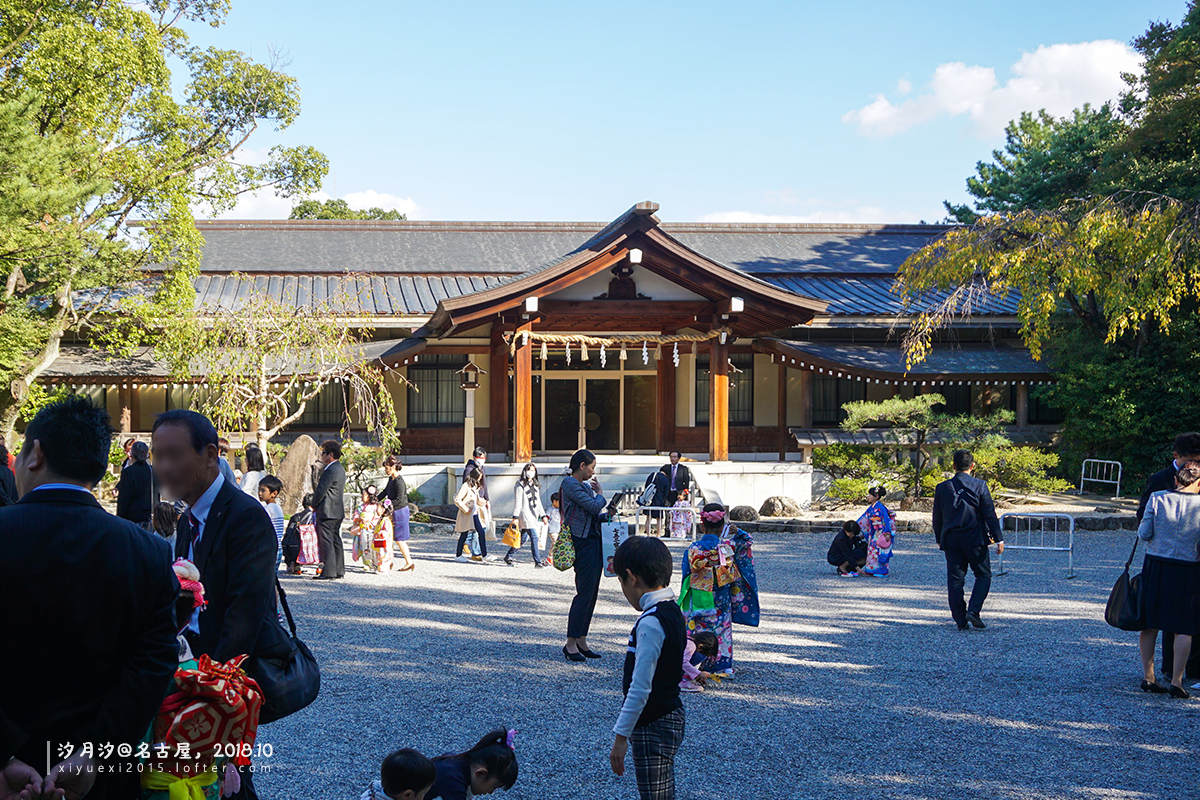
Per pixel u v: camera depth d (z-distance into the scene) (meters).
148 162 17.88
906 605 9.69
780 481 19.39
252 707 2.77
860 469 19.36
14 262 15.19
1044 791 4.57
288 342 18.30
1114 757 5.06
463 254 26.67
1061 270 17.39
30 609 2.22
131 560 2.36
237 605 3.01
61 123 16.98
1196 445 6.19
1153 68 21.72
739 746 5.21
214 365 17.91
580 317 19.14
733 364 23.47
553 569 12.11
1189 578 6.09
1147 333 20.97
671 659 3.43
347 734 5.32
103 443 2.49
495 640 7.88
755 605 6.72
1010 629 8.48
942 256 19.14
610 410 23.42
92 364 19.50
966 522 8.41
